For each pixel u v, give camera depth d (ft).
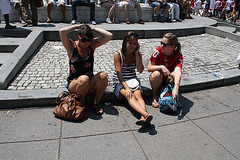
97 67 14.07
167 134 8.49
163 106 9.84
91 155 7.18
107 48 17.71
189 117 9.76
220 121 9.52
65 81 11.78
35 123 8.74
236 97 11.82
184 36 23.22
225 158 7.29
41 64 13.84
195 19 33.40
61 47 17.16
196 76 13.20
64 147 7.49
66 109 8.83
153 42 20.08
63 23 23.56
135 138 8.17
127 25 24.00
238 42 21.53
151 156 7.27
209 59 16.49
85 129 8.55
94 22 23.62
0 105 9.56
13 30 18.28
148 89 11.22
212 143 8.05
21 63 13.06
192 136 8.42
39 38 17.06
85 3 22.75
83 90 9.02
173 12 29.22
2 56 14.88
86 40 8.53
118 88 9.90
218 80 12.91
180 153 7.46
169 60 10.34
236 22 44.11
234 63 15.84
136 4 25.52
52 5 22.89
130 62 9.96
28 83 11.23
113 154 7.28
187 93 12.15
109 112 9.93
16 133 8.06
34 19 20.53
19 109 9.67
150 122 9.26
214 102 11.20
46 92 10.27
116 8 24.89
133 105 8.84
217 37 23.27
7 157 6.89
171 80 10.19
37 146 7.47
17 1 21.79
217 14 50.75
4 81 10.41
